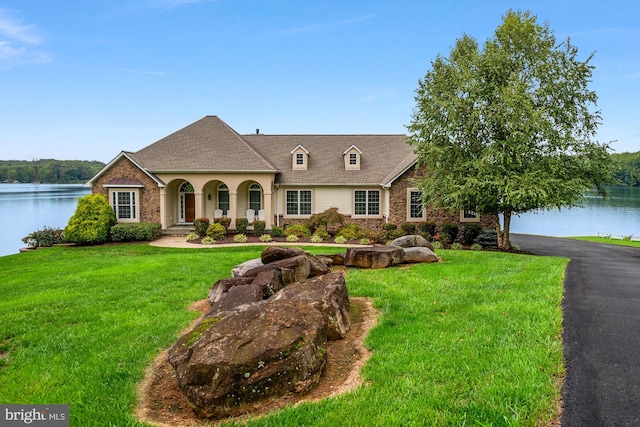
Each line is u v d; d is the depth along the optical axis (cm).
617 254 1919
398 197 2434
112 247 2083
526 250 2120
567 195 1700
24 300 943
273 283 805
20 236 3203
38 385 530
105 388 514
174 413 457
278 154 2783
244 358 457
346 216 2547
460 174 1786
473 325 648
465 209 1955
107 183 2366
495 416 385
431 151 1806
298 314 537
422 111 1977
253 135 2995
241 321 514
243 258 1455
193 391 447
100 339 686
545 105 1752
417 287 933
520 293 825
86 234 2094
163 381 536
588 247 2380
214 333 496
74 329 741
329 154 2769
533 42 1772
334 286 725
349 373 528
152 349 636
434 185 1894
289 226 2406
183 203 2683
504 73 1747
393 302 816
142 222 2398
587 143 1805
